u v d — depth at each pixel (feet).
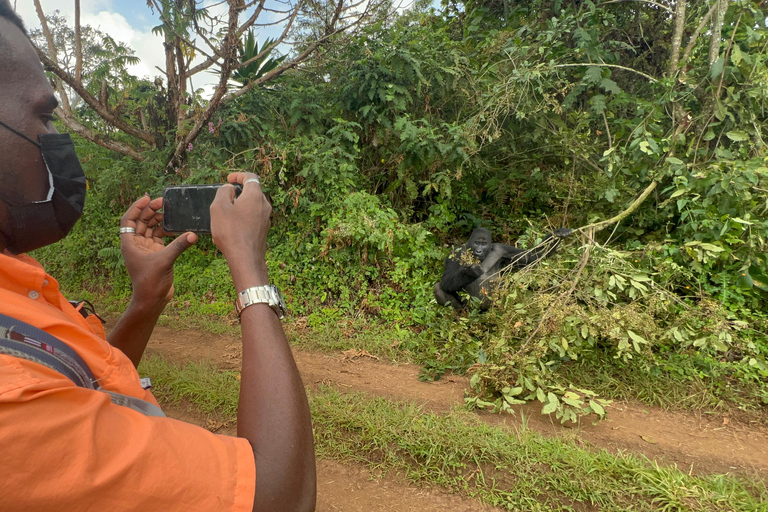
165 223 4.18
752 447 12.29
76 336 2.45
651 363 15.72
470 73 23.85
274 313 2.87
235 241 2.91
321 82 29.53
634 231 20.66
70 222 2.83
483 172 27.22
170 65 30.12
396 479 10.61
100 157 33.19
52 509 1.72
